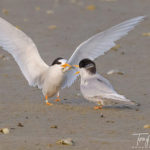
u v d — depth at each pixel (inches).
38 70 488.4
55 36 844.6
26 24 930.1
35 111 461.4
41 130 394.9
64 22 956.6
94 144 351.6
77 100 511.2
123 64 677.9
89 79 459.8
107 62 691.4
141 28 908.6
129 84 573.9
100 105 468.8
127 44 797.9
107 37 478.6
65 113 453.4
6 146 345.7
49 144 349.7
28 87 568.4
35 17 993.5
